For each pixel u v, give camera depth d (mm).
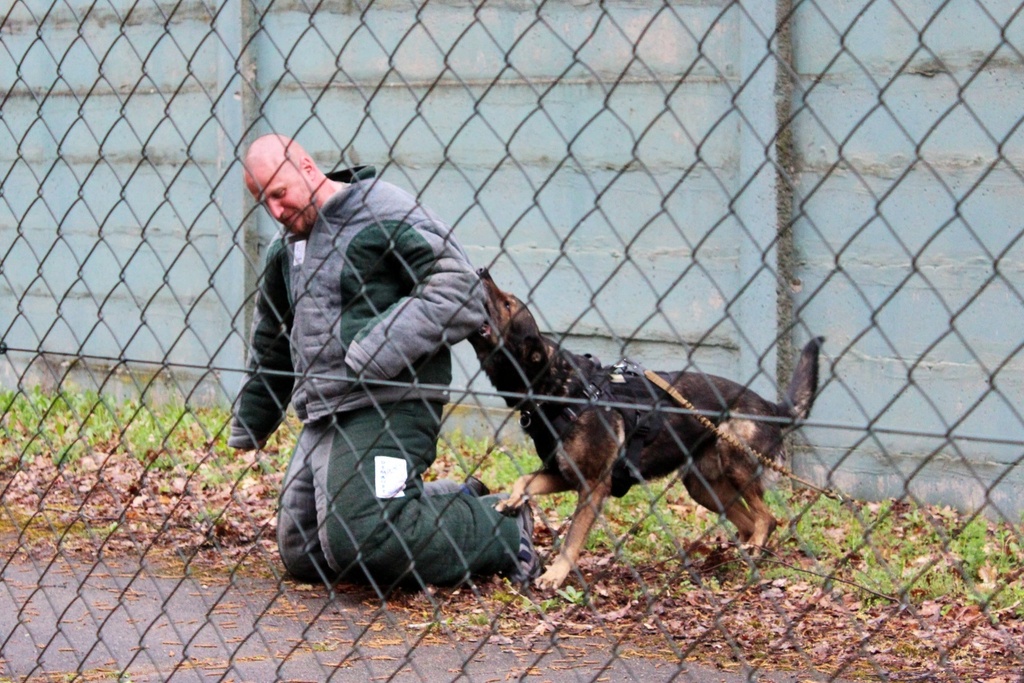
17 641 9750
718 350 16406
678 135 16406
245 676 8922
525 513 11844
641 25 16484
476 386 17859
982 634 10242
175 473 16078
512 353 11328
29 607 10719
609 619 10648
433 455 11102
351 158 19141
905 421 15195
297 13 19344
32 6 22141
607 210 17031
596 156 17047
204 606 10844
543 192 17500
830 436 15727
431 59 18219
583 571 12414
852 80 15141
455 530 11164
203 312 20750
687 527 14039
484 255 18125
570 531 11867
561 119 17250
